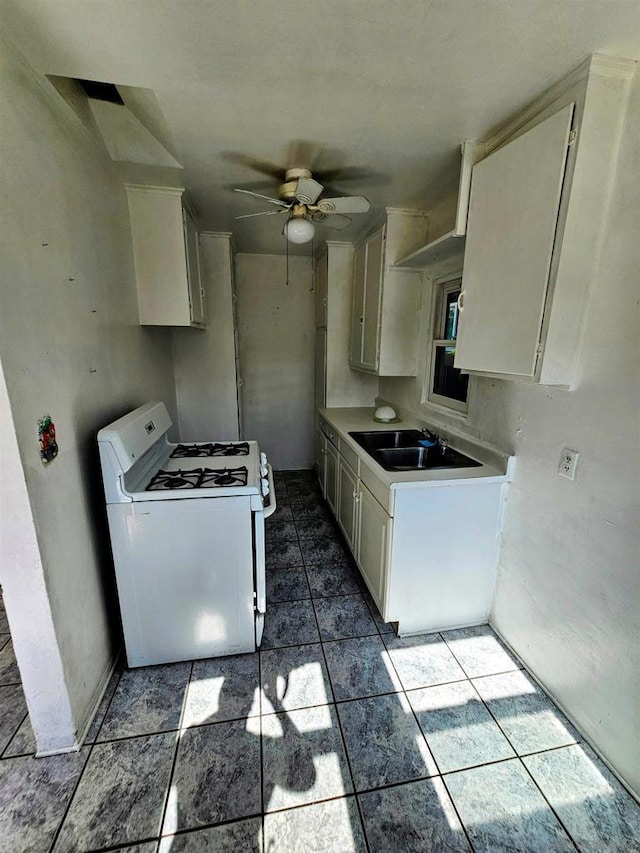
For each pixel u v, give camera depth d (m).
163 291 2.16
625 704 1.25
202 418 3.26
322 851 1.09
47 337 1.23
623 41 1.02
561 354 1.30
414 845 1.11
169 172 1.85
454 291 2.26
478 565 1.89
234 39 1.03
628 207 1.14
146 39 1.03
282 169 1.84
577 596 1.42
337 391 3.48
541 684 1.62
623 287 1.18
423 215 2.43
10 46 1.03
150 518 1.55
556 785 1.26
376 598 1.99
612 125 1.14
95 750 1.34
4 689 1.57
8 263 1.03
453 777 1.28
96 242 1.63
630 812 1.19
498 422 1.85
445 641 1.87
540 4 0.91
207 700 1.54
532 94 1.26
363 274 2.92
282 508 3.33
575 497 1.41
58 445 1.29
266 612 2.05
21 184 1.10
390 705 1.53
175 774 1.27
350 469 2.47
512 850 1.10
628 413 1.19
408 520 1.76
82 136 1.49
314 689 1.60
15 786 1.23
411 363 2.67
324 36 1.02
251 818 1.16
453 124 1.45
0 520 1.11
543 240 1.25
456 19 0.96
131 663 1.68
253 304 3.87
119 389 1.86
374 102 1.31
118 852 1.08
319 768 1.30
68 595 1.33
